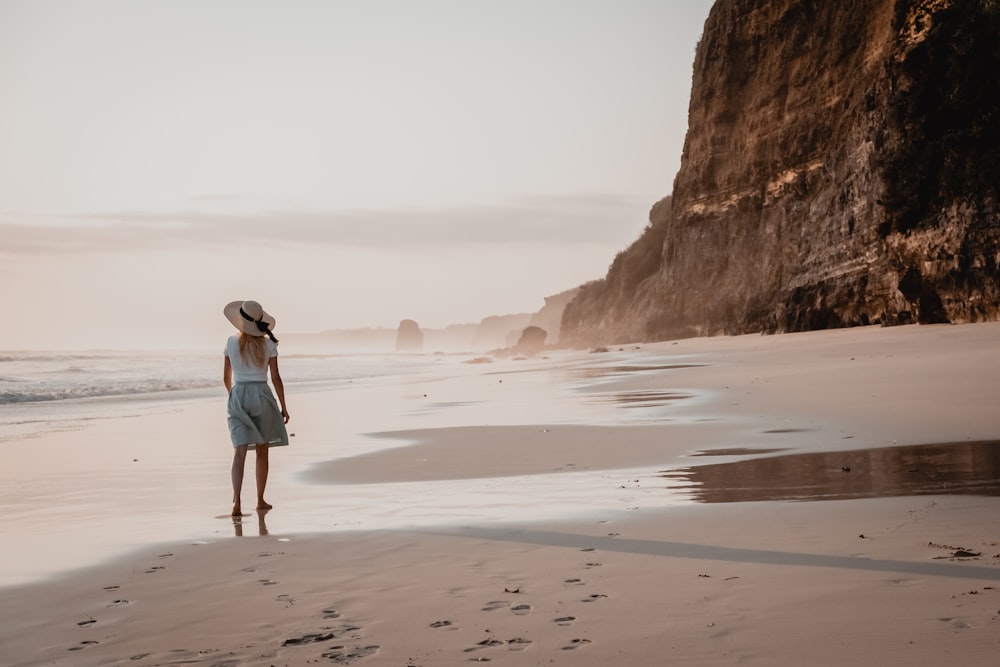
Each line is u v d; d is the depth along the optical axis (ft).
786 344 123.34
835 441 35.09
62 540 22.24
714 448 35.60
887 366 66.39
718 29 222.89
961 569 15.30
